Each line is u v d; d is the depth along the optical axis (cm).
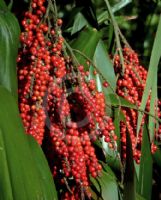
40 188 57
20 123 59
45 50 65
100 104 65
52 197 60
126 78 73
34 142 61
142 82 73
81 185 63
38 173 59
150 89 73
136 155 72
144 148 73
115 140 66
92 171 65
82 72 67
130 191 66
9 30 67
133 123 72
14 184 56
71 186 68
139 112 70
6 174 56
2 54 65
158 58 72
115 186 72
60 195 69
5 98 60
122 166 66
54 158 67
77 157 62
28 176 57
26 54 67
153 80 72
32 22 68
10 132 58
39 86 63
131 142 66
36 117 63
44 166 61
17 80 66
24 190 56
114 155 73
